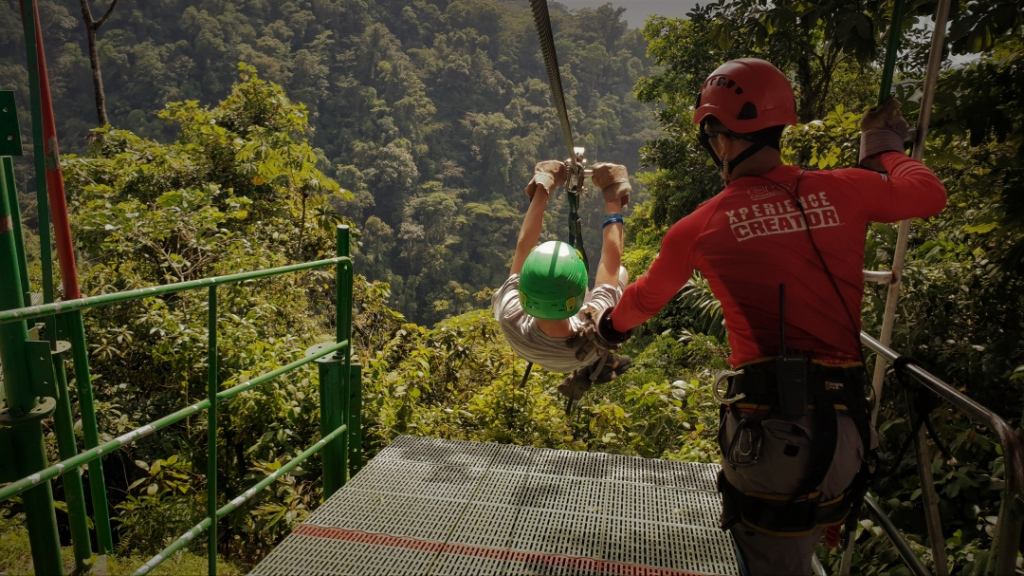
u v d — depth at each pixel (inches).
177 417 94.3
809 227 70.6
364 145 5216.5
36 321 122.0
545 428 219.0
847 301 70.8
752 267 70.6
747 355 72.1
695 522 113.7
